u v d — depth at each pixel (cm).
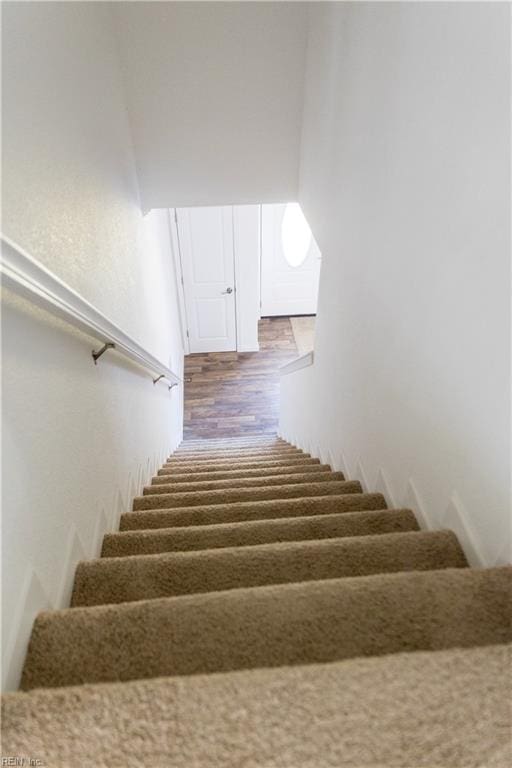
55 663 81
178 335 524
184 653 81
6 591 81
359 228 171
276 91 255
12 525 86
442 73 99
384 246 146
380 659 70
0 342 86
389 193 137
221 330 575
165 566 111
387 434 157
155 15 222
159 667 79
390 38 125
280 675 68
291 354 593
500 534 94
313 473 222
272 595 88
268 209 560
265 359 586
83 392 137
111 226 197
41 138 114
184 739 61
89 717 63
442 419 115
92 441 144
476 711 63
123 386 197
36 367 103
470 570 91
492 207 85
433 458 122
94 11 181
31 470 97
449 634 83
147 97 250
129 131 255
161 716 63
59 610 90
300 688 66
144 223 304
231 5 223
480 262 91
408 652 77
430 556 109
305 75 248
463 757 59
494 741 60
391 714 63
